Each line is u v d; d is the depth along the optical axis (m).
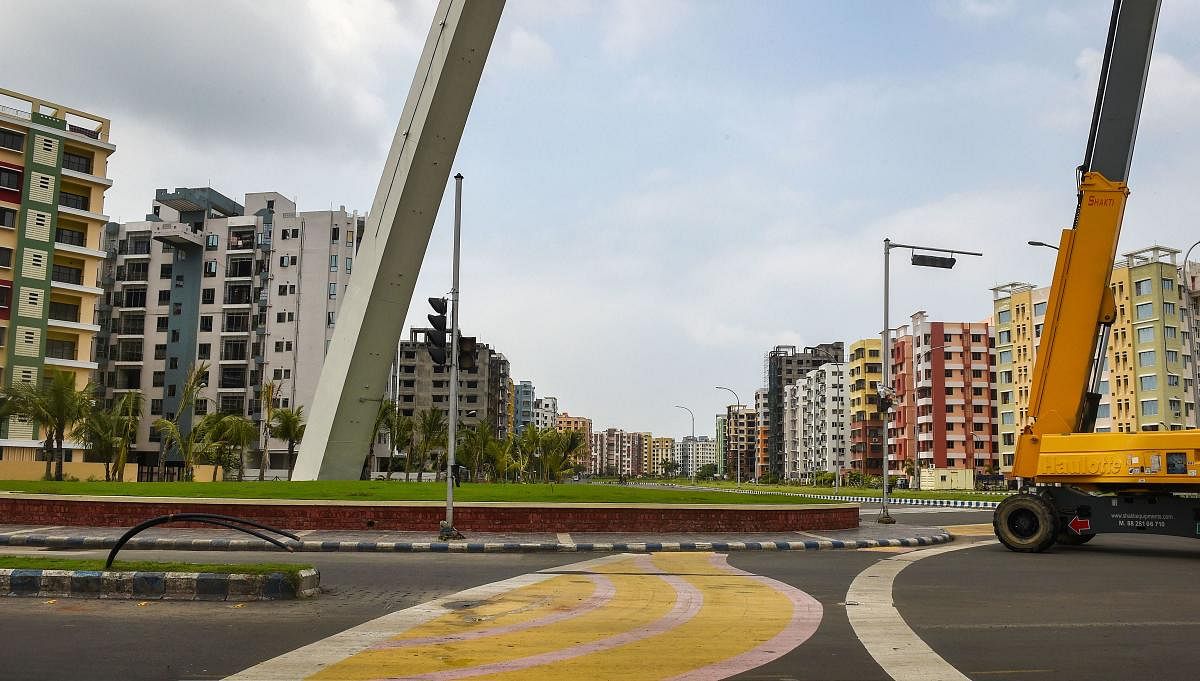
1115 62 18.83
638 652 7.90
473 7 26.98
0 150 61.56
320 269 85.69
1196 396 82.25
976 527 27.91
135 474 59.81
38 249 62.22
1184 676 7.07
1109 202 18.66
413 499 23.53
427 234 30.69
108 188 67.44
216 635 8.53
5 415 49.41
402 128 29.95
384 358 32.22
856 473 123.06
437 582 12.79
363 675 6.96
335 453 32.41
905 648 8.17
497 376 145.88
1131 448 17.97
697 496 26.67
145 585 10.68
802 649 8.10
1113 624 9.55
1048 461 18.83
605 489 27.77
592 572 14.36
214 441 60.81
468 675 6.98
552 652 7.87
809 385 165.75
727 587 12.52
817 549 20.25
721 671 7.17
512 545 19.12
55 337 64.31
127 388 88.31
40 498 22.55
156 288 89.75
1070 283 18.88
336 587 12.10
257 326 85.94
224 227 89.00
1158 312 81.62
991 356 117.19
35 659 7.38
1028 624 9.54
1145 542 22.23
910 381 123.69
